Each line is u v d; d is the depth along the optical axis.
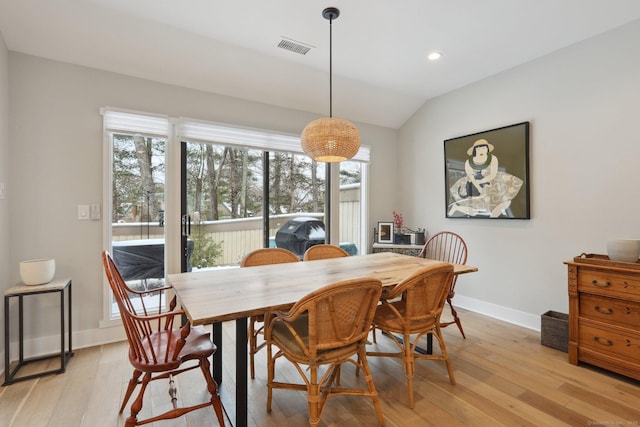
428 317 1.87
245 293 1.61
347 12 2.23
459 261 3.40
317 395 1.46
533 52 2.80
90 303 2.55
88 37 2.35
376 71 3.17
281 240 3.55
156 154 2.85
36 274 2.12
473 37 2.56
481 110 3.35
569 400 1.83
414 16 2.28
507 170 3.09
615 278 2.03
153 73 2.74
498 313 3.20
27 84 2.33
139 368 1.42
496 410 1.74
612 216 2.44
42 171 2.38
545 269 2.84
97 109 2.56
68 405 1.78
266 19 2.31
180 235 2.92
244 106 3.24
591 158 2.55
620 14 2.26
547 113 2.82
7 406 1.76
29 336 2.33
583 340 2.20
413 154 4.14
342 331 1.50
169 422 1.66
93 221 2.55
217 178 3.16
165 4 2.14
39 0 2.05
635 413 1.71
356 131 2.13
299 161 3.68
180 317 2.77
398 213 4.35
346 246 4.03
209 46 2.63
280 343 1.64
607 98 2.46
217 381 2.01
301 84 3.26
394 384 2.02
